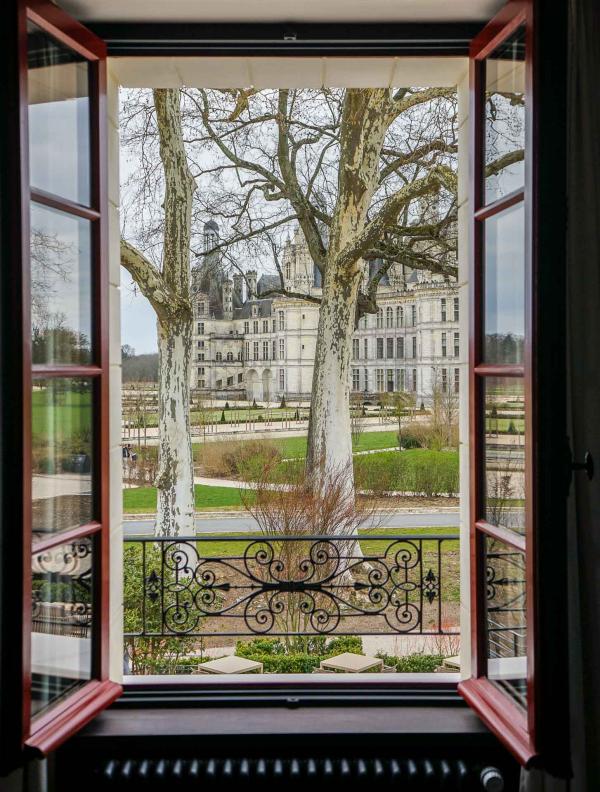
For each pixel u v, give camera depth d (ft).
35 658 6.47
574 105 6.29
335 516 30.14
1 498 6.07
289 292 36.63
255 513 29.17
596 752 6.16
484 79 7.59
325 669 19.94
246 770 7.12
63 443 7.03
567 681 5.70
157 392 37.58
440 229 31.22
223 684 8.17
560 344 5.67
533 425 5.75
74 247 7.33
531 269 5.80
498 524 7.11
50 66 6.88
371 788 7.14
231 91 32.30
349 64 8.23
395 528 37.40
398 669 24.54
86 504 7.50
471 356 7.79
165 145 32.58
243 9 7.53
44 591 6.64
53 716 6.66
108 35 7.82
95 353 7.68
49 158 6.87
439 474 38.24
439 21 7.79
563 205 5.66
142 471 37.42
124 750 7.29
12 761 6.05
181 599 21.97
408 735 7.29
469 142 7.91
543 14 5.74
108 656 7.73
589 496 6.10
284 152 33.76
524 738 6.19
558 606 5.69
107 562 7.74
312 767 7.14
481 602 7.61
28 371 6.15
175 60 8.11
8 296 6.06
